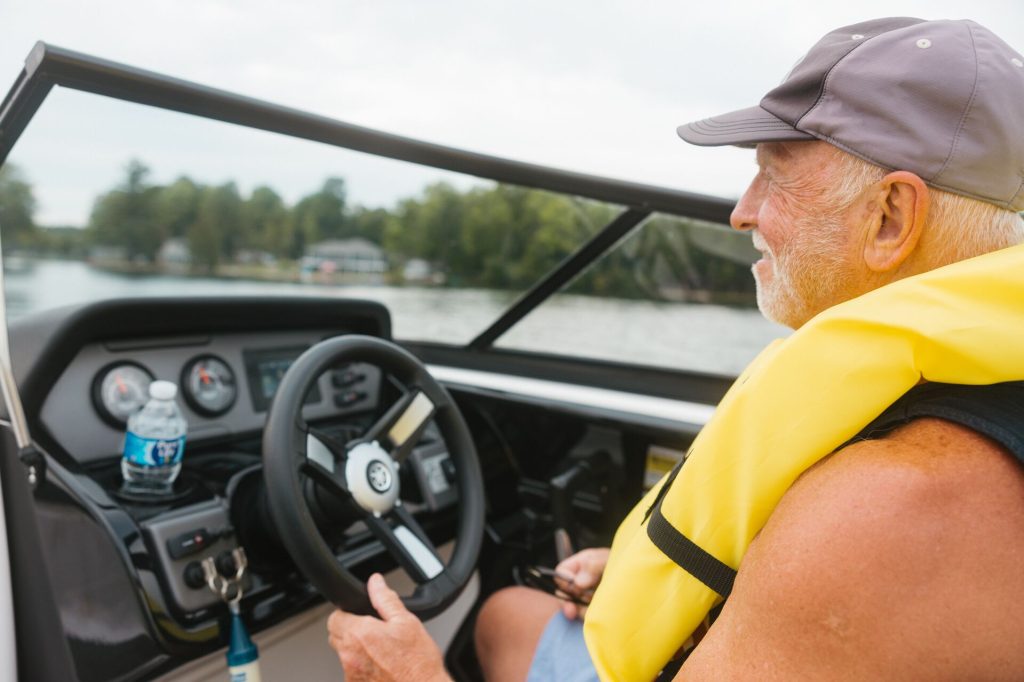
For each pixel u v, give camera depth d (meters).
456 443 1.54
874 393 0.84
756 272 1.09
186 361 1.67
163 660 1.29
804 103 0.95
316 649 1.73
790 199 0.98
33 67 1.35
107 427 1.53
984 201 0.87
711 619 1.04
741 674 0.84
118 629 1.27
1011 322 0.80
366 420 2.00
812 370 0.88
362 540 1.60
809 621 0.79
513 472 2.09
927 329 0.81
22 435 1.30
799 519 0.82
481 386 2.12
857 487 0.79
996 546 0.74
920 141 0.86
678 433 1.86
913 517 0.75
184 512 1.39
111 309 1.51
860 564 0.76
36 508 1.32
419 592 1.34
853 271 0.95
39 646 1.37
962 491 0.75
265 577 1.43
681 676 0.90
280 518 1.22
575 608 1.47
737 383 1.19
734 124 1.01
